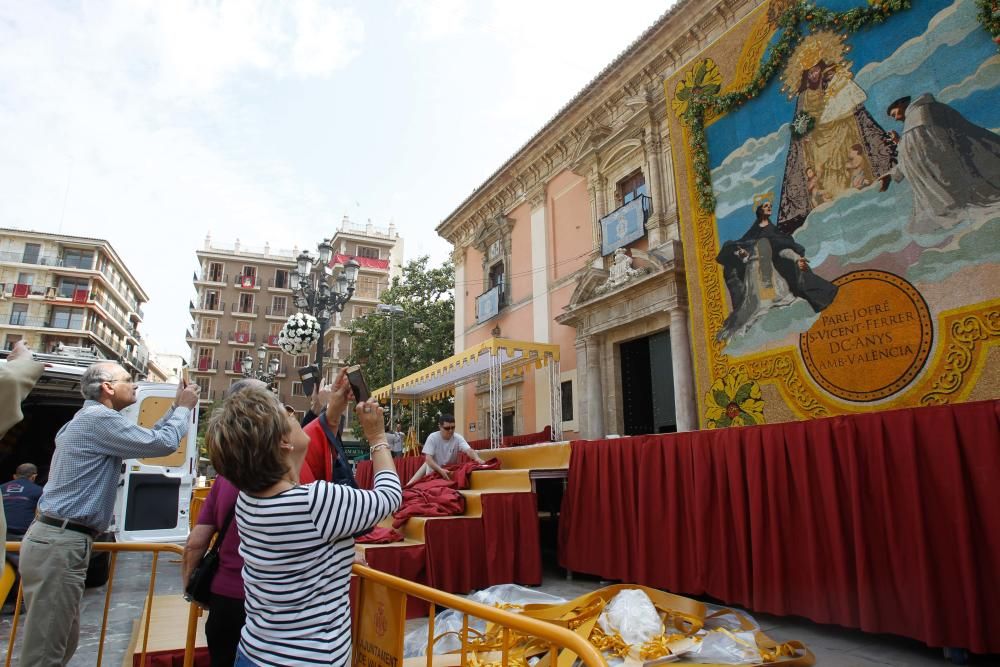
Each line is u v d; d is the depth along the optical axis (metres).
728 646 3.54
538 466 7.09
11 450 9.81
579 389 13.77
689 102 9.23
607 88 14.14
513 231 17.92
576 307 13.55
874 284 6.67
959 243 6.03
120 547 3.31
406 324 26.55
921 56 6.62
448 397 25.80
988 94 6.04
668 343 11.91
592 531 6.21
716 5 11.54
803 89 7.78
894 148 6.71
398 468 11.23
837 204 7.17
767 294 7.79
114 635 4.81
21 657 2.76
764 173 8.12
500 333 17.77
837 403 6.81
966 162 6.11
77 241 50.31
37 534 2.88
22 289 48.28
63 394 8.46
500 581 5.84
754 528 4.64
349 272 12.13
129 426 3.11
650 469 5.63
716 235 8.63
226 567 2.43
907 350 6.28
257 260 56.16
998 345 5.60
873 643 4.02
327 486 1.89
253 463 1.83
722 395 8.20
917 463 3.79
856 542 3.99
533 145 16.50
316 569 1.82
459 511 6.32
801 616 4.65
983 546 3.50
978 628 3.41
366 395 2.56
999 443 3.48
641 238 12.85
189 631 2.83
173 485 8.08
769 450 4.63
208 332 53.94
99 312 51.22
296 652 1.73
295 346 10.55
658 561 5.44
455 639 3.84
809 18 7.77
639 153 13.30
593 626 3.76
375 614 2.58
